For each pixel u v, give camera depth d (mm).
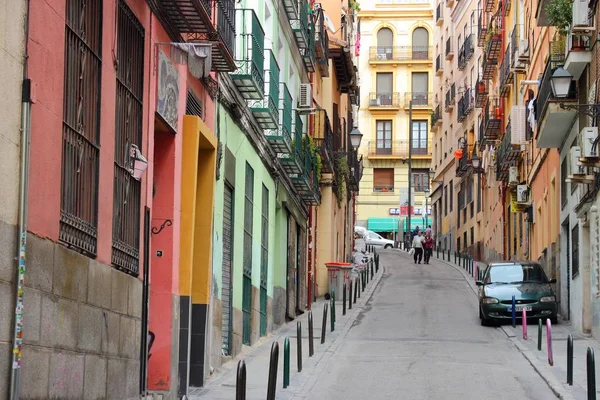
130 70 13438
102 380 12023
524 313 25016
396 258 61688
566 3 25250
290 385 17875
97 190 11812
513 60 41438
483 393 17484
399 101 85500
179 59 15430
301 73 32656
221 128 19719
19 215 9406
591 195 24547
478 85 52594
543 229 35125
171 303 15766
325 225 40625
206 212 18188
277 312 28797
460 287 41969
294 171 29953
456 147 65938
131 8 13383
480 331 27562
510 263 30328
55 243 10336
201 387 17406
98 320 11844
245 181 22766
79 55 11211
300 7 29703
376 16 86500
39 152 9891
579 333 26312
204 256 18047
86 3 11477
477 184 57875
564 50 26438
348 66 43844
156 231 15891
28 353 9570
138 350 13719
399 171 85375
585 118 25672
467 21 61781
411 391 17641
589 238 26062
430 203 83562
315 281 38906
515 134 38625
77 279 11047
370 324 29422
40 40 9906
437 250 65375
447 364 20953
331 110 42375
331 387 18031
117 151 12844
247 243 23422
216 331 19375
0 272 9023
